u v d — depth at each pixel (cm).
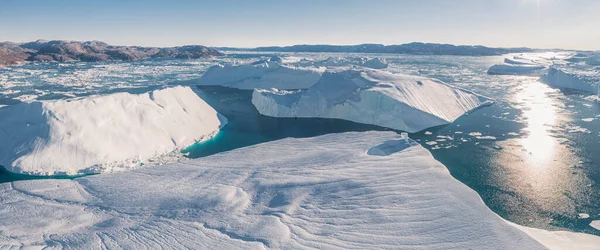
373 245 1111
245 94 4750
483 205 1343
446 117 3091
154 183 1655
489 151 2209
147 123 2422
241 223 1247
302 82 5219
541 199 1541
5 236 1152
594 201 1509
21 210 1369
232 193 1512
